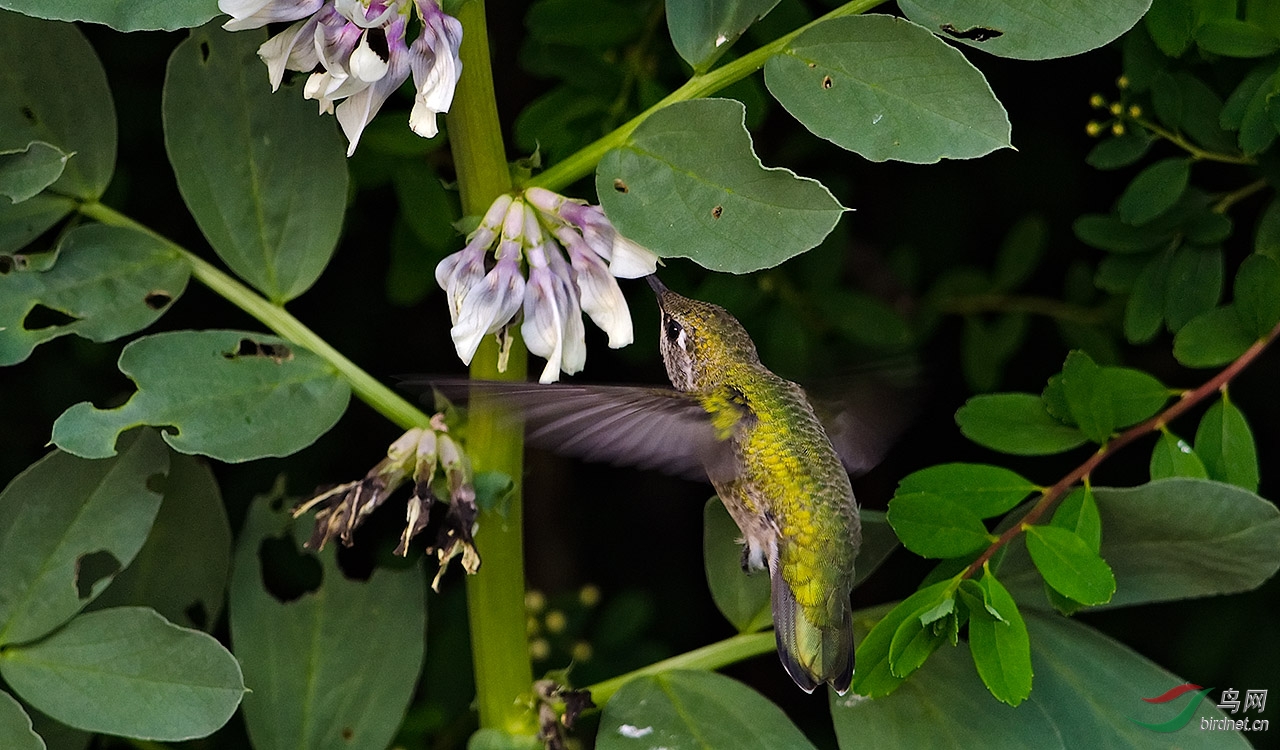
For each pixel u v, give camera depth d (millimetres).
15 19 769
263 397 756
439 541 745
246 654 798
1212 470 775
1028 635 761
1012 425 781
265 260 776
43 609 758
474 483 752
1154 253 821
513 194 742
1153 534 762
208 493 799
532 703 778
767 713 770
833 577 778
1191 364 792
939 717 767
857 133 727
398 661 804
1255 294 782
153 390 749
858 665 763
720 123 727
